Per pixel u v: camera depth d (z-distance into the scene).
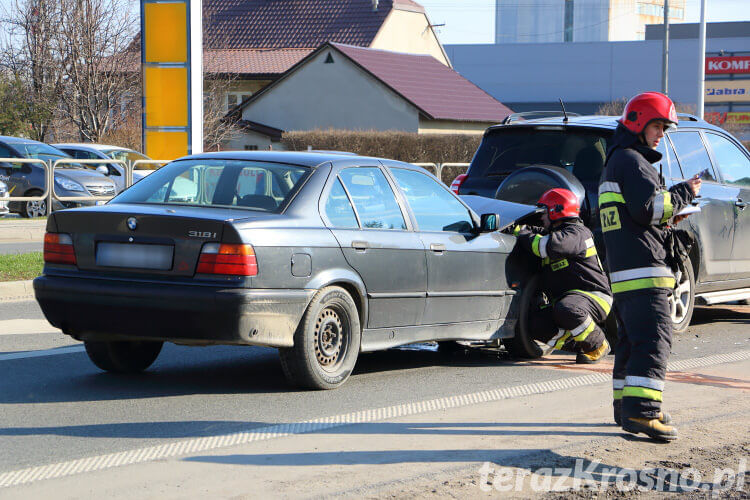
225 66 131.38
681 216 14.63
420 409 16.39
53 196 54.41
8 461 13.12
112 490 11.92
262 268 16.19
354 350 17.98
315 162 18.27
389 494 11.85
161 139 51.38
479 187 24.78
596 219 22.50
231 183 17.88
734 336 25.27
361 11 143.00
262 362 20.84
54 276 17.38
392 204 19.08
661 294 14.16
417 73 126.19
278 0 146.38
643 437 14.68
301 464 13.04
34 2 90.31
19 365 19.92
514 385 18.69
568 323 20.78
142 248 16.61
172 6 50.56
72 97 92.00
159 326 16.38
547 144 24.02
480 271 20.36
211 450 13.71
